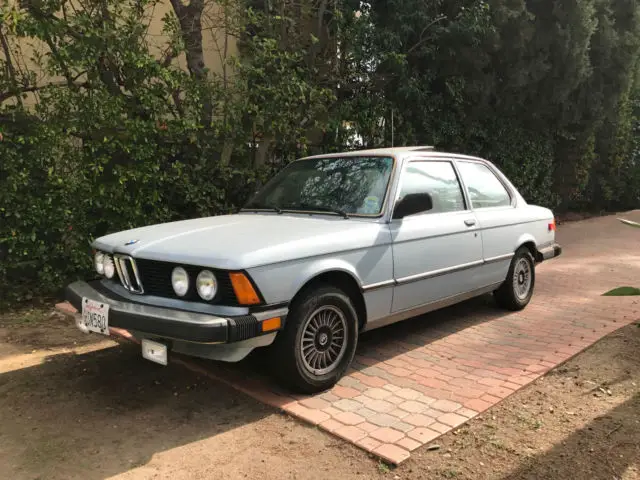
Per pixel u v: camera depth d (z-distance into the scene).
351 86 8.81
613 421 3.43
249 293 3.23
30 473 2.87
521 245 5.79
